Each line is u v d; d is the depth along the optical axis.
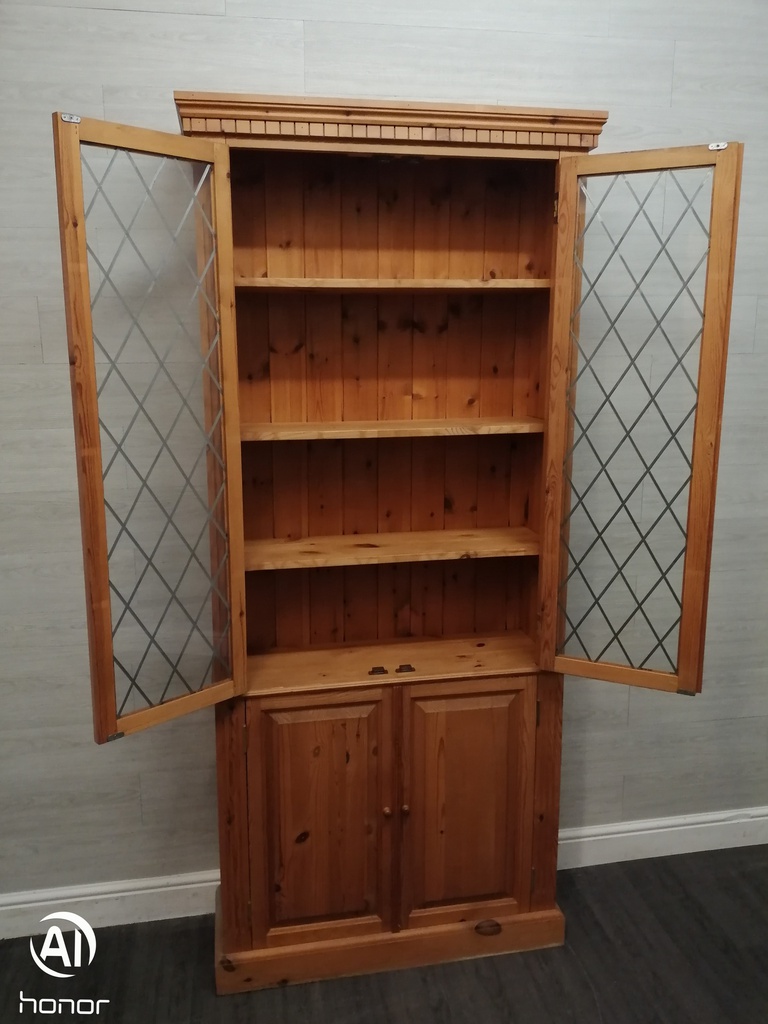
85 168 1.58
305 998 2.05
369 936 2.13
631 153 1.76
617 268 1.94
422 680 2.03
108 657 1.68
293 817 2.04
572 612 2.09
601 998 2.04
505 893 2.20
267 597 2.19
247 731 1.97
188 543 1.88
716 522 2.47
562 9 2.12
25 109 1.93
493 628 2.34
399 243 2.07
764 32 2.23
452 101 2.11
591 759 2.55
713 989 2.07
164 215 1.74
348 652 2.19
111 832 2.30
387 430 1.92
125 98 1.98
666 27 2.18
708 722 2.60
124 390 1.89
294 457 2.15
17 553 2.11
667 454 2.10
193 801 2.33
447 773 2.10
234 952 2.07
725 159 1.70
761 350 2.38
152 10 1.95
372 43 2.05
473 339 2.17
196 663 1.91
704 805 2.65
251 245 2.00
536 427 1.99
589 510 2.07
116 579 1.89
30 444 2.07
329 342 2.10
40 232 1.99
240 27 1.99
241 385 2.07
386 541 2.14
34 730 2.21
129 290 1.82
